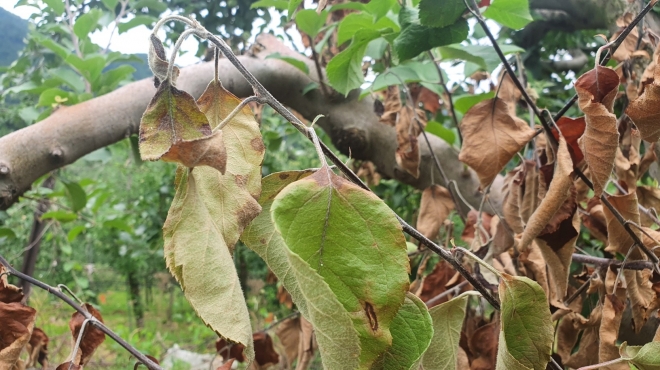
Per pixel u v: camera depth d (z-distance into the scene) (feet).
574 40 3.77
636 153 1.50
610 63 2.15
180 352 7.49
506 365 0.85
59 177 3.63
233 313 0.66
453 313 0.99
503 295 0.84
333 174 0.68
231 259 0.70
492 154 1.28
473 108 1.31
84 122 1.93
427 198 2.03
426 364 0.99
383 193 3.67
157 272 13.16
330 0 2.28
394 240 0.65
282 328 2.13
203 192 0.72
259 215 0.78
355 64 1.79
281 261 0.75
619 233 1.34
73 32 2.98
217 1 3.68
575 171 1.25
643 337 1.67
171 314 13.97
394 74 2.15
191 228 0.69
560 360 1.54
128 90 2.07
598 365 1.07
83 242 11.64
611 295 1.32
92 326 1.47
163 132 0.68
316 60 2.32
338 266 0.65
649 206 1.60
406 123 2.10
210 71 2.25
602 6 2.11
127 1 3.46
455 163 2.35
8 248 6.31
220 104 0.80
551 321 0.86
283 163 7.39
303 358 2.00
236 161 0.76
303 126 0.73
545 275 1.43
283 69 2.46
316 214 0.66
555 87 4.01
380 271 0.65
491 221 1.73
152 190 7.72
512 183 1.52
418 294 1.62
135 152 2.66
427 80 2.15
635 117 0.98
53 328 7.52
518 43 3.52
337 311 0.59
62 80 2.75
